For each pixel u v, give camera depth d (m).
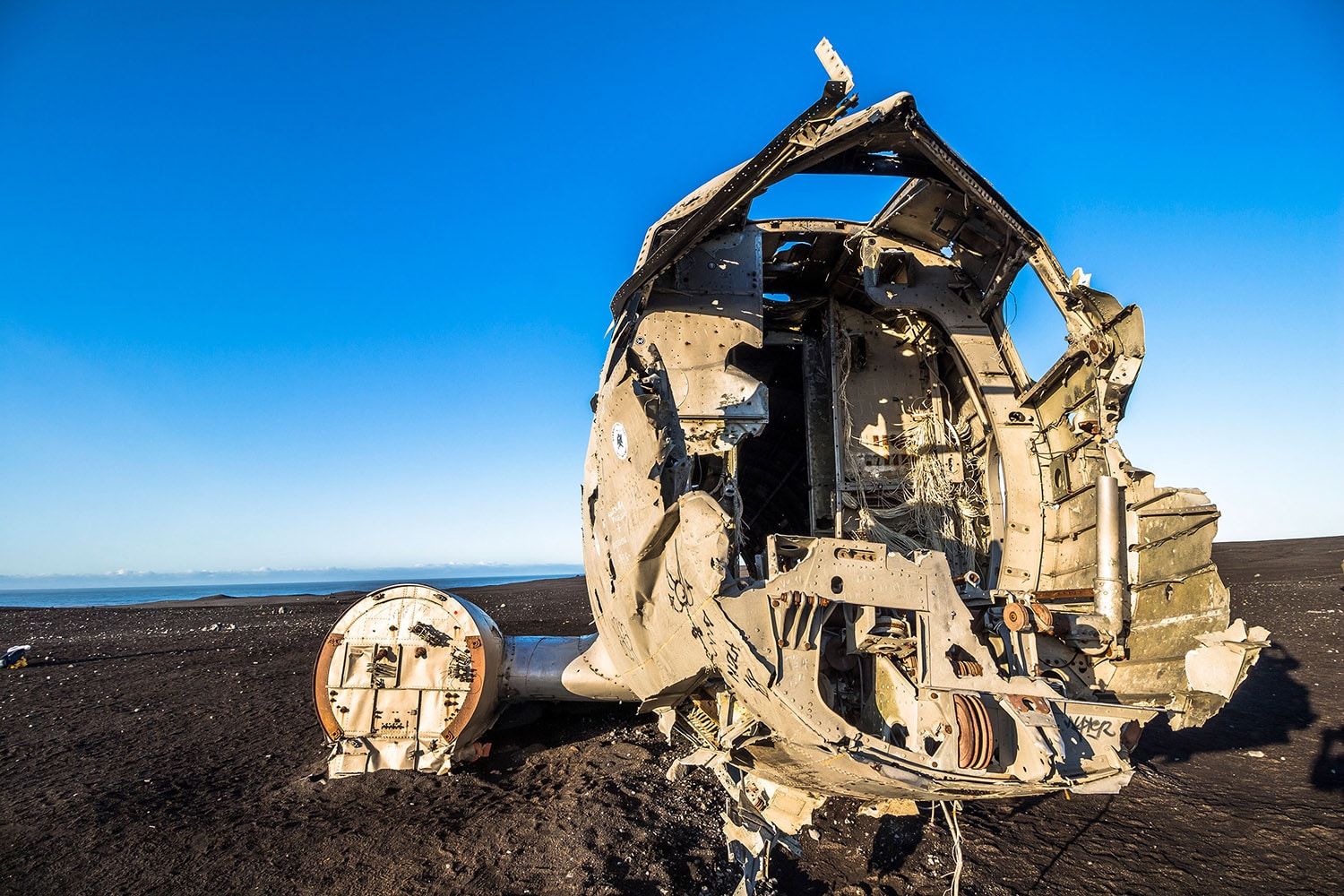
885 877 4.08
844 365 5.96
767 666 3.00
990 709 3.23
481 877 4.07
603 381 4.82
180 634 18.58
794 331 6.46
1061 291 4.22
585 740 6.88
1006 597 3.85
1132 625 3.97
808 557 3.16
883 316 6.10
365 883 4.02
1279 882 3.94
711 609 3.13
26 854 4.45
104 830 4.82
